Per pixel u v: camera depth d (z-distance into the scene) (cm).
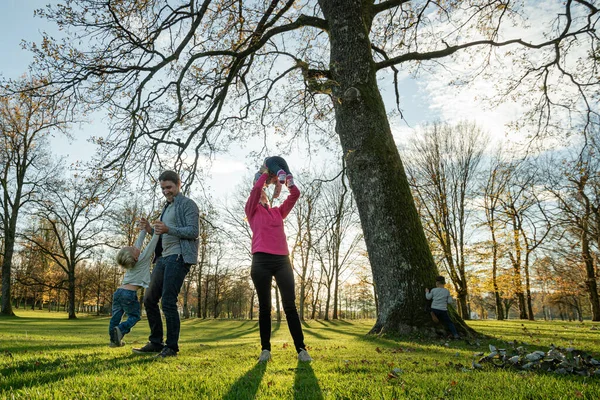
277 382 278
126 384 267
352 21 889
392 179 805
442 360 416
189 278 4200
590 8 1089
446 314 725
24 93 942
